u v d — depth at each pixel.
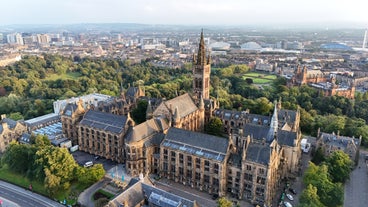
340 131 195.25
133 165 149.12
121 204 102.88
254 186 125.38
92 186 142.38
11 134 185.62
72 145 187.38
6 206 129.00
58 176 136.00
